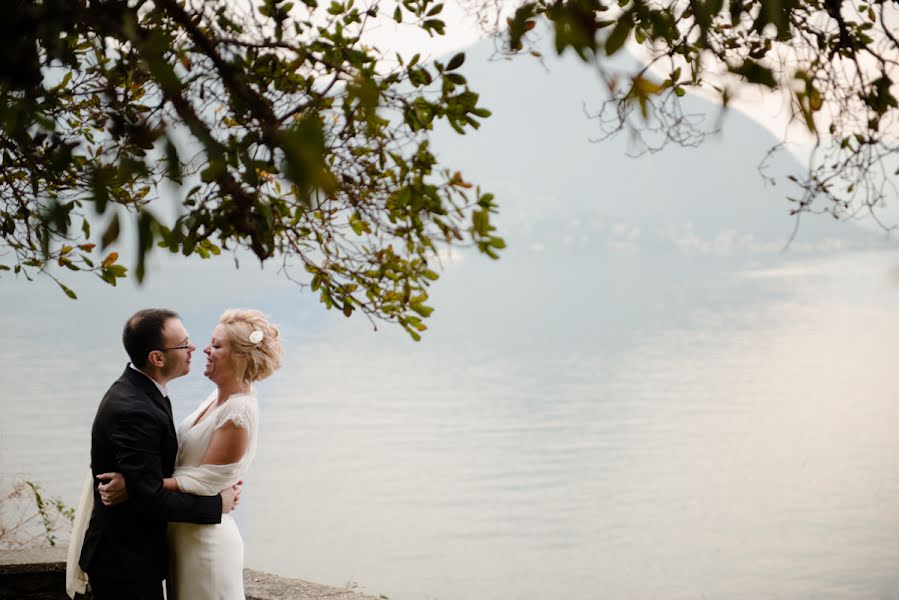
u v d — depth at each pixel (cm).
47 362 13112
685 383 13750
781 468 8625
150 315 318
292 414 11456
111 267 290
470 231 221
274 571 6038
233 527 335
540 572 6091
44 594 413
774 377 13925
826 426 10425
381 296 263
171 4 162
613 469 8862
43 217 107
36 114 106
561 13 97
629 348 17800
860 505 7275
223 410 324
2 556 418
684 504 7594
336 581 5881
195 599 325
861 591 5591
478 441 10094
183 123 106
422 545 6594
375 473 8569
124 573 313
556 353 17462
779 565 6075
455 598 5647
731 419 11088
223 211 178
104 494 310
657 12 110
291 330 19812
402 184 224
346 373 14788
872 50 210
